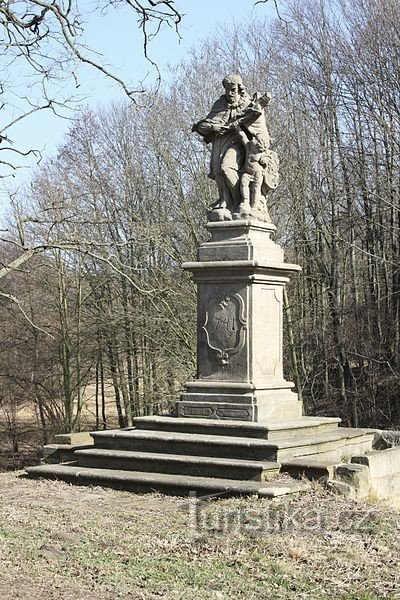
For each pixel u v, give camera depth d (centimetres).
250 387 1448
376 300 3275
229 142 1549
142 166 3092
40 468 1421
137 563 937
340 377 3312
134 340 3194
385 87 3188
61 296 3316
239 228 1508
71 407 3431
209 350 1502
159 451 1398
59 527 1076
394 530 1077
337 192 3319
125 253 2892
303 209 3086
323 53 3312
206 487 1231
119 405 3494
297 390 3003
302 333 3133
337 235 3189
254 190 1534
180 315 2873
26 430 3884
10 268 1337
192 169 2902
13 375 3653
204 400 1474
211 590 861
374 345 3322
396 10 3170
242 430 1387
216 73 2975
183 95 2947
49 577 891
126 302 3047
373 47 3192
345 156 3262
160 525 1081
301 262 3183
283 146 3005
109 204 3022
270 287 1516
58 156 3067
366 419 3316
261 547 984
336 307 3281
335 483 1232
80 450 1436
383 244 3347
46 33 1277
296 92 3275
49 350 3600
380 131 3231
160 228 2828
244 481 1255
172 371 2955
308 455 1361
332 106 3316
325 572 914
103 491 1300
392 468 1343
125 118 3183
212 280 1499
